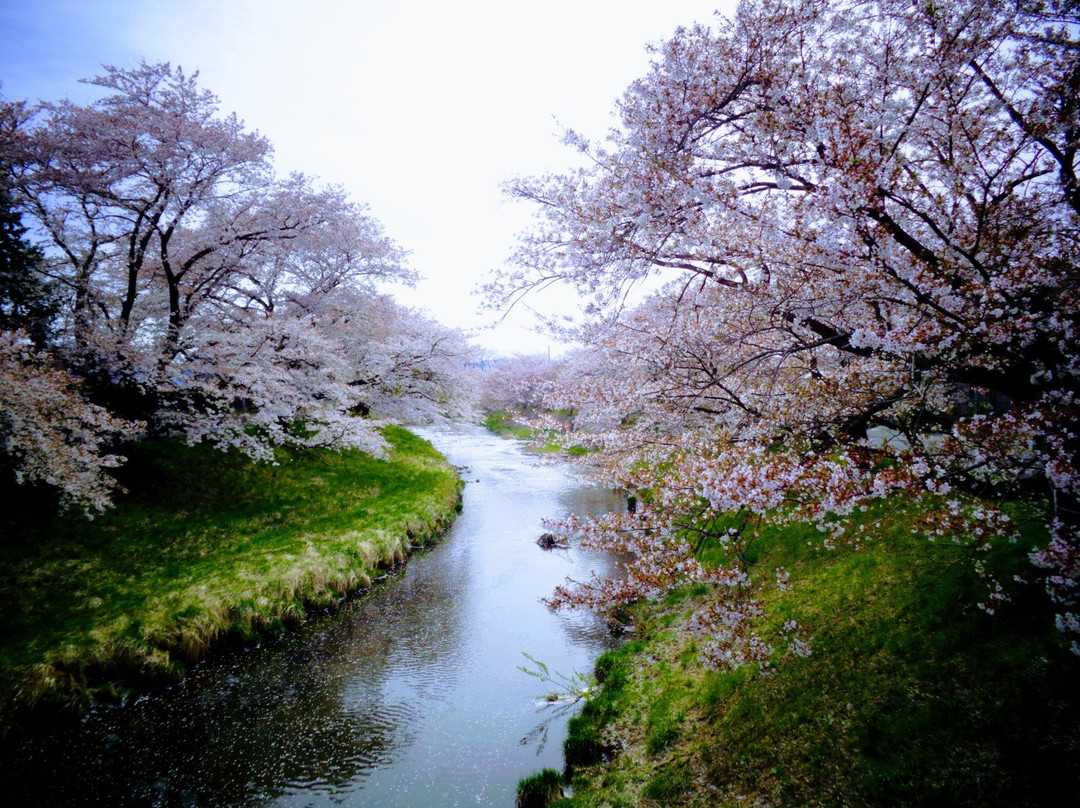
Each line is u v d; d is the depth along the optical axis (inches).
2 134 506.9
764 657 206.4
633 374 278.4
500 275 253.0
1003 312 173.6
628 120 235.8
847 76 220.5
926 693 228.7
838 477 162.4
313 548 587.5
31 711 332.2
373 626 489.1
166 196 565.6
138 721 353.4
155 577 473.1
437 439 1828.2
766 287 211.8
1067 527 159.3
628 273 220.1
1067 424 156.6
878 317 225.8
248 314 716.7
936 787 192.1
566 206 243.1
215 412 642.8
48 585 426.9
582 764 305.1
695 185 185.5
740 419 246.1
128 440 636.1
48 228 563.8
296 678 406.6
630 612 486.9
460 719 359.9
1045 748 184.9
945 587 272.2
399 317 985.5
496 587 575.2
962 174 201.0
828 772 220.7
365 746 335.0
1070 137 212.2
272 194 686.5
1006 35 209.8
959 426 171.9
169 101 582.9
